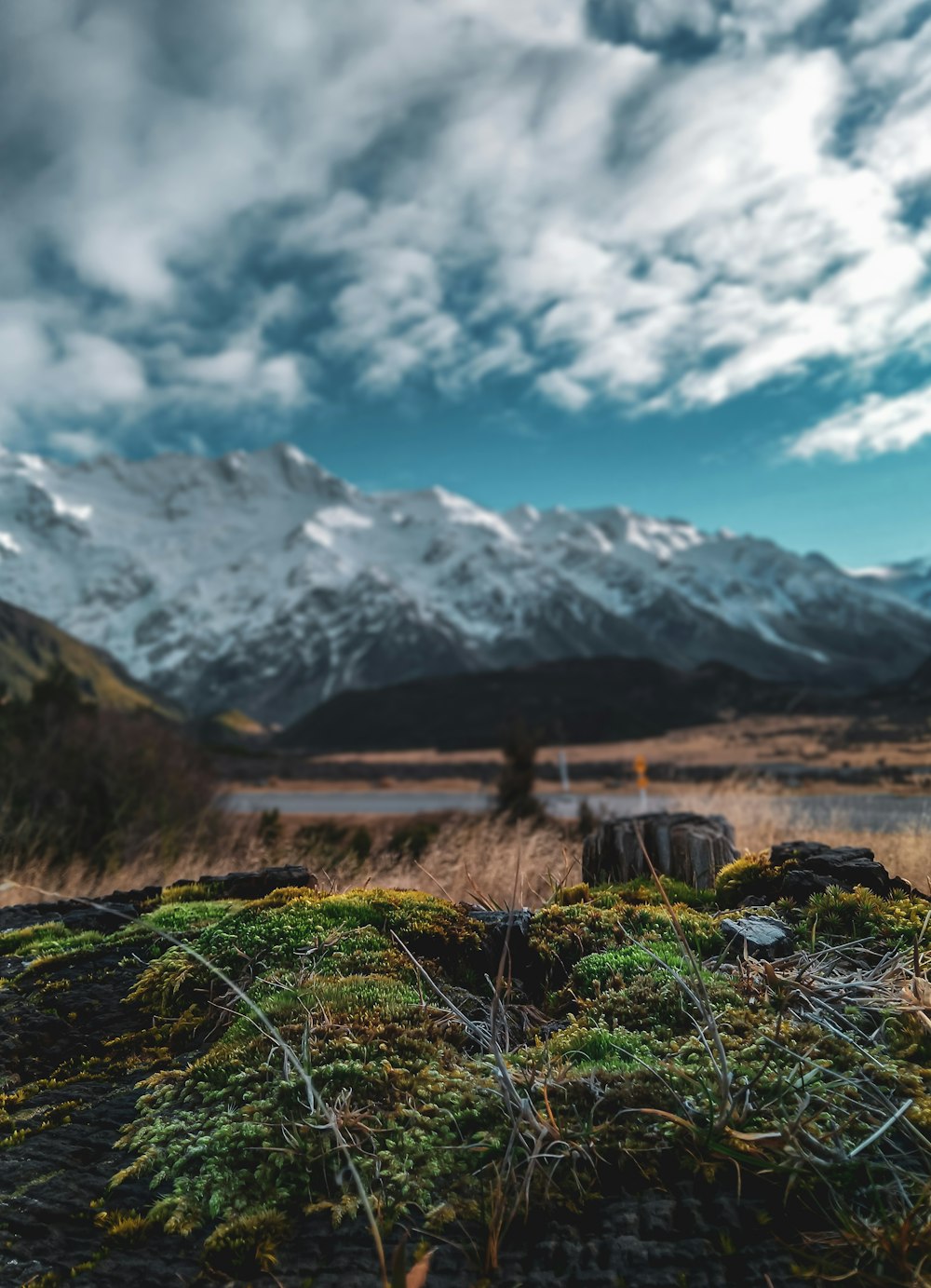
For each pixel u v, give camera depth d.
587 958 3.54
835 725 53.62
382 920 3.92
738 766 37.28
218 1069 2.96
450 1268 2.13
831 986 3.05
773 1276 2.02
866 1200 2.21
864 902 3.62
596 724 85.31
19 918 4.80
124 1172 2.56
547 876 5.54
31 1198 2.48
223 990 3.56
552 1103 2.62
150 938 4.14
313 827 13.24
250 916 4.02
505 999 3.51
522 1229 2.25
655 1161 2.40
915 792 18.48
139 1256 2.26
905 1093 2.51
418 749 95.94
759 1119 2.42
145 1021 3.54
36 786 12.24
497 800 16.47
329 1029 3.03
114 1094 3.03
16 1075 3.20
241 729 167.62
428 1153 2.50
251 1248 2.25
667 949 3.53
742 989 3.11
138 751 15.64
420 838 10.12
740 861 4.53
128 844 11.00
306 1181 2.45
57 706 16.59
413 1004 3.20
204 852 9.81
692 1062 2.71
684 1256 2.09
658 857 5.05
